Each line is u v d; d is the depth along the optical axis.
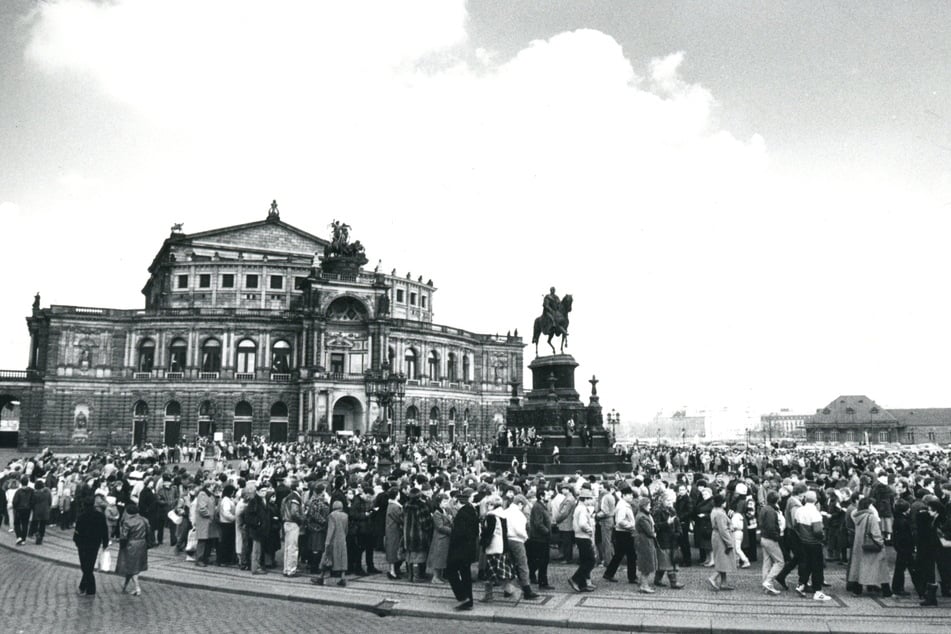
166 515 29.56
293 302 109.44
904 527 19.47
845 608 18.23
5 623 16.89
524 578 19.42
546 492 25.42
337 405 99.44
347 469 36.25
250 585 21.16
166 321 97.62
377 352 100.06
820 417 197.38
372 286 102.31
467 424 114.56
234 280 108.25
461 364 115.25
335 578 22.27
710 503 24.75
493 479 28.62
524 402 58.78
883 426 189.62
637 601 19.11
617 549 21.62
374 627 16.88
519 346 123.19
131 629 16.42
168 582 21.88
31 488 29.36
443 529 21.08
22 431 93.38
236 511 23.89
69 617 17.52
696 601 19.06
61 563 24.97
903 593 19.75
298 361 98.94
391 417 91.38
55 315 94.00
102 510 20.69
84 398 94.62
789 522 21.73
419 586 21.06
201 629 16.50
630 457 57.22
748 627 16.39
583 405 56.16
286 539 22.70
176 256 110.25
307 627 16.80
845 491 26.88
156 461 49.78
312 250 119.19
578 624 16.98
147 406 96.19
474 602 19.08
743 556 24.22
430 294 126.19
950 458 67.81
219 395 96.62
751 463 56.56
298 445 78.44
